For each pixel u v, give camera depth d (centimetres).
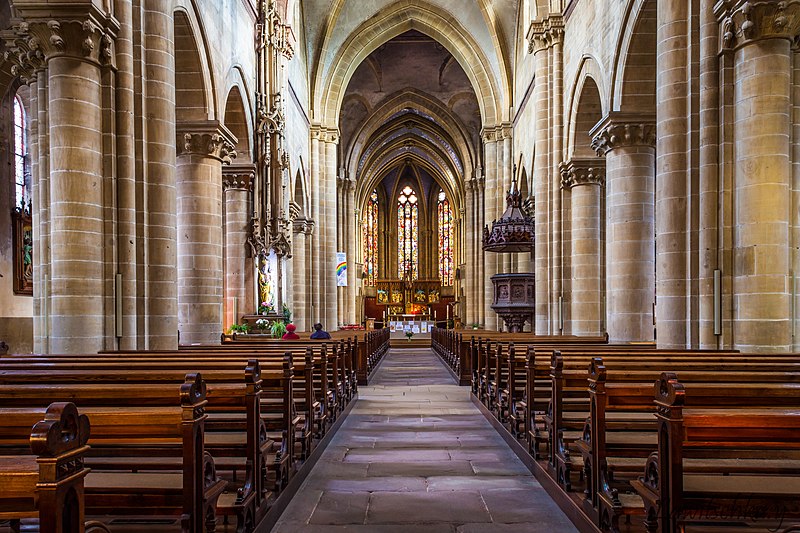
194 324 1597
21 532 404
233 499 544
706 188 1048
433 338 3694
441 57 4181
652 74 1525
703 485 459
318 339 1611
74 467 247
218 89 1681
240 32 1936
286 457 669
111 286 1080
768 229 977
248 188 2055
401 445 956
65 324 1024
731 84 1030
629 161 1575
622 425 632
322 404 959
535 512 640
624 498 556
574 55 1991
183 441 419
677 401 395
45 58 1029
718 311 1030
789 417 388
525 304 2469
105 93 1077
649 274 1588
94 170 1052
